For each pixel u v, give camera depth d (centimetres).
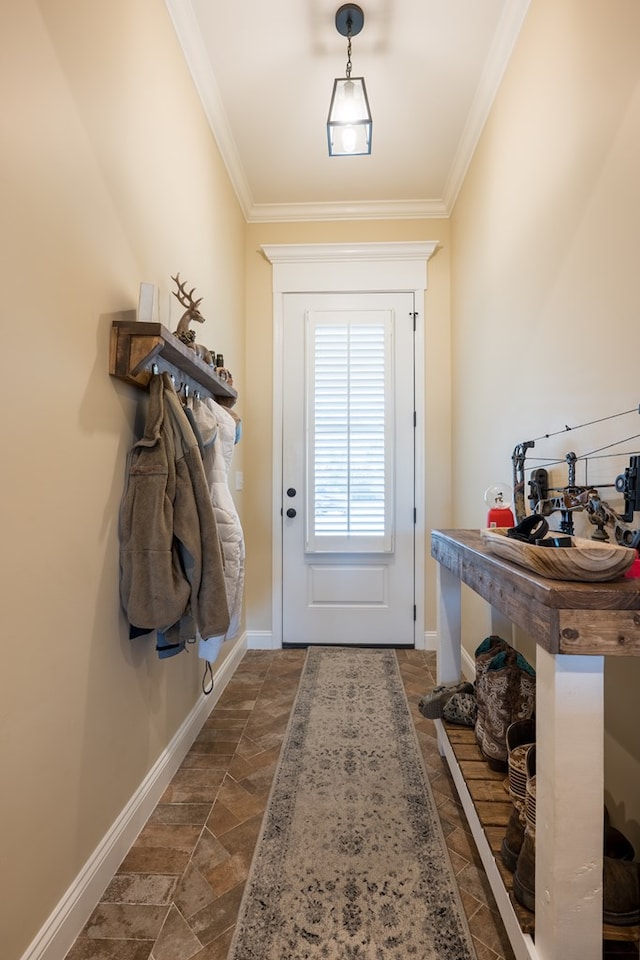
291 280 298
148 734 147
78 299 109
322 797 153
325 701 221
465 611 252
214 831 138
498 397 201
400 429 296
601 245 120
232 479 270
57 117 100
